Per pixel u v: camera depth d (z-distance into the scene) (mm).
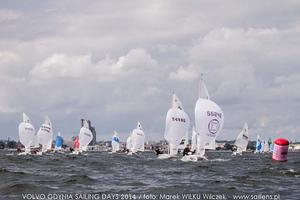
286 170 164125
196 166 191000
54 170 171250
